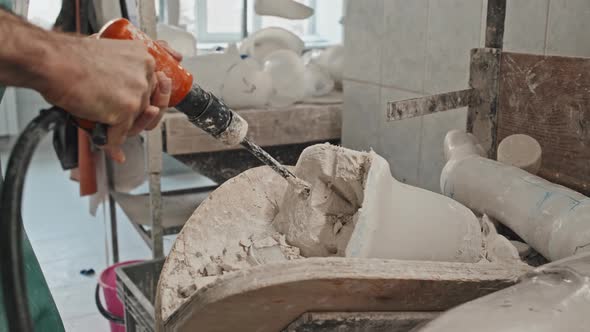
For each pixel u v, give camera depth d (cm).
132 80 52
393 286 58
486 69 109
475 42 142
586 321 47
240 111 180
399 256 76
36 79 47
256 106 186
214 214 87
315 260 58
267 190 91
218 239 85
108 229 297
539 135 104
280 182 92
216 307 58
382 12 174
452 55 150
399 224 76
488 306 49
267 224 88
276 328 63
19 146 46
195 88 69
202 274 81
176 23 266
